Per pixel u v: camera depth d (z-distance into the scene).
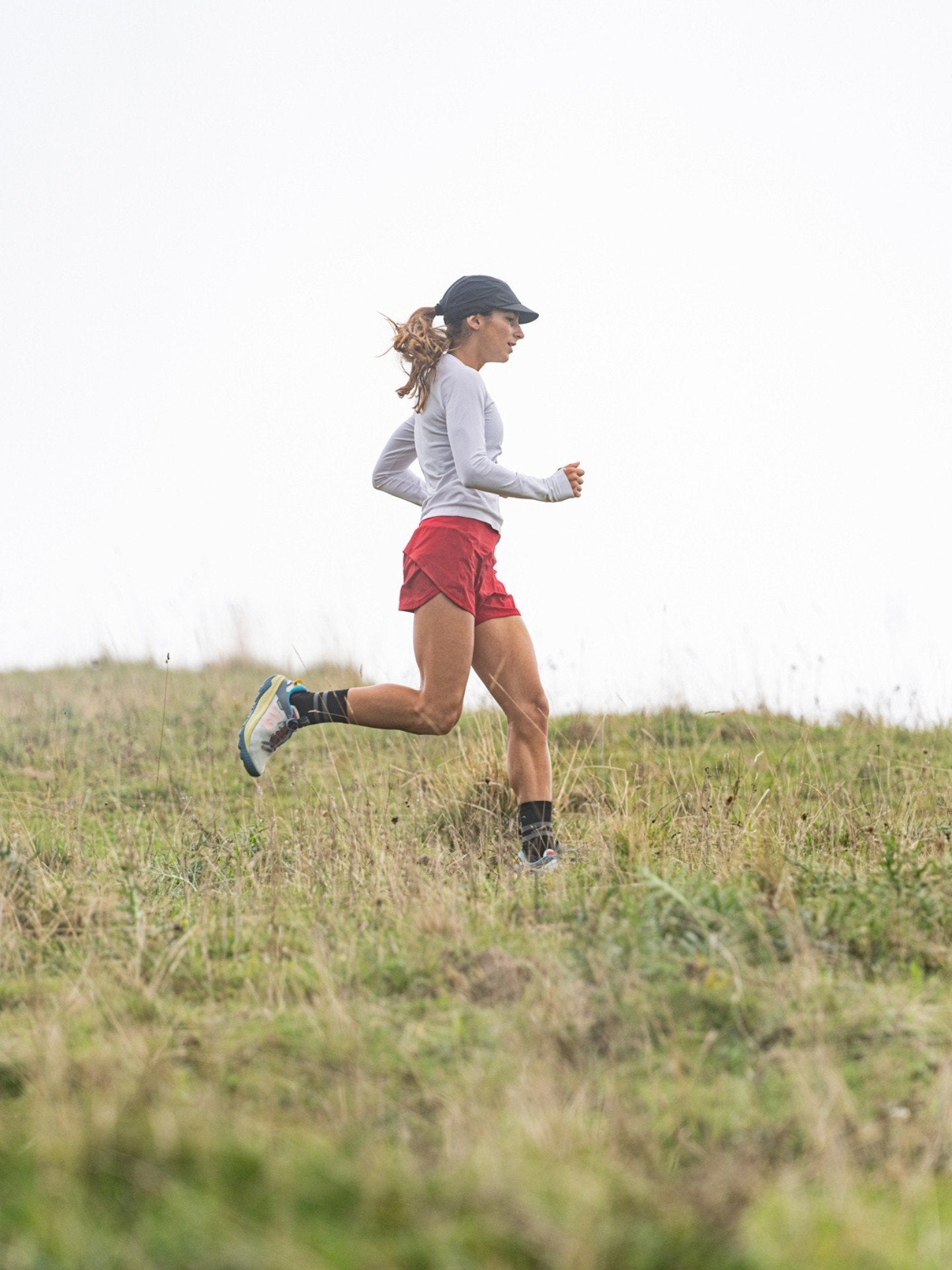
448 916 7.72
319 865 9.46
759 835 9.25
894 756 14.33
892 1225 4.29
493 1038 5.93
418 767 14.45
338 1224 4.23
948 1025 5.98
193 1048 5.94
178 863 10.00
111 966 7.23
